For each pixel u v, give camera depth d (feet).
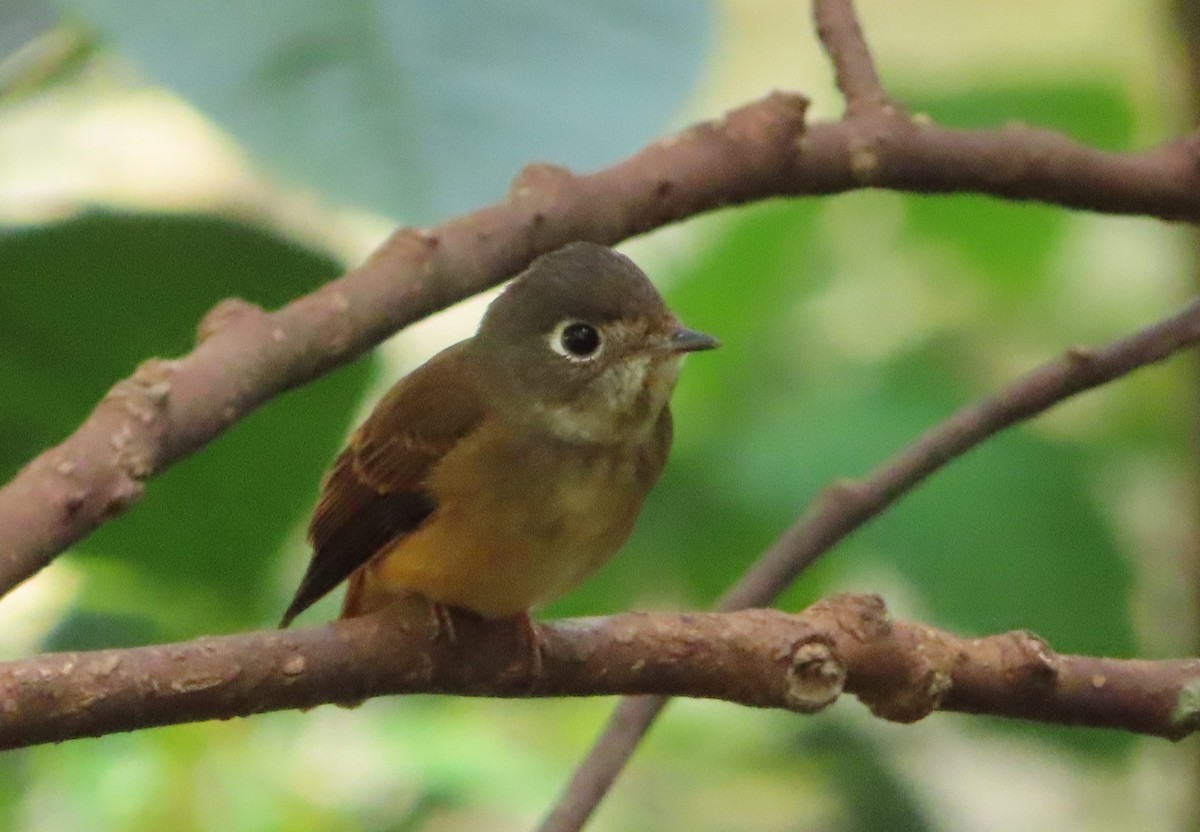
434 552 25.38
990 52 52.01
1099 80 44.68
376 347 27.22
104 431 22.00
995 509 37.73
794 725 39.99
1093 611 37.40
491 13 25.22
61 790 34.37
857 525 29.17
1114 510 39.55
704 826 39.50
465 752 37.35
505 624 22.86
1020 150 27.89
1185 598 37.60
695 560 38.58
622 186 26.84
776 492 38.29
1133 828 43.24
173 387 22.76
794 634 22.27
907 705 22.57
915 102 44.83
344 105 24.45
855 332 44.68
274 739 36.22
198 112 24.00
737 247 43.21
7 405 30.53
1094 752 39.14
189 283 29.01
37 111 34.27
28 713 19.08
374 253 25.50
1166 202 28.45
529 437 25.53
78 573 33.37
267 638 20.93
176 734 34.60
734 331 42.75
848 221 44.73
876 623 22.44
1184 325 28.50
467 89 24.89
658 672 22.53
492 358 26.13
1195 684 22.71
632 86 25.35
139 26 24.12
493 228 26.00
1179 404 39.40
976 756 44.11
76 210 28.32
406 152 24.48
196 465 30.35
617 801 39.91
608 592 38.29
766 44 56.85
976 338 44.29
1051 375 28.66
